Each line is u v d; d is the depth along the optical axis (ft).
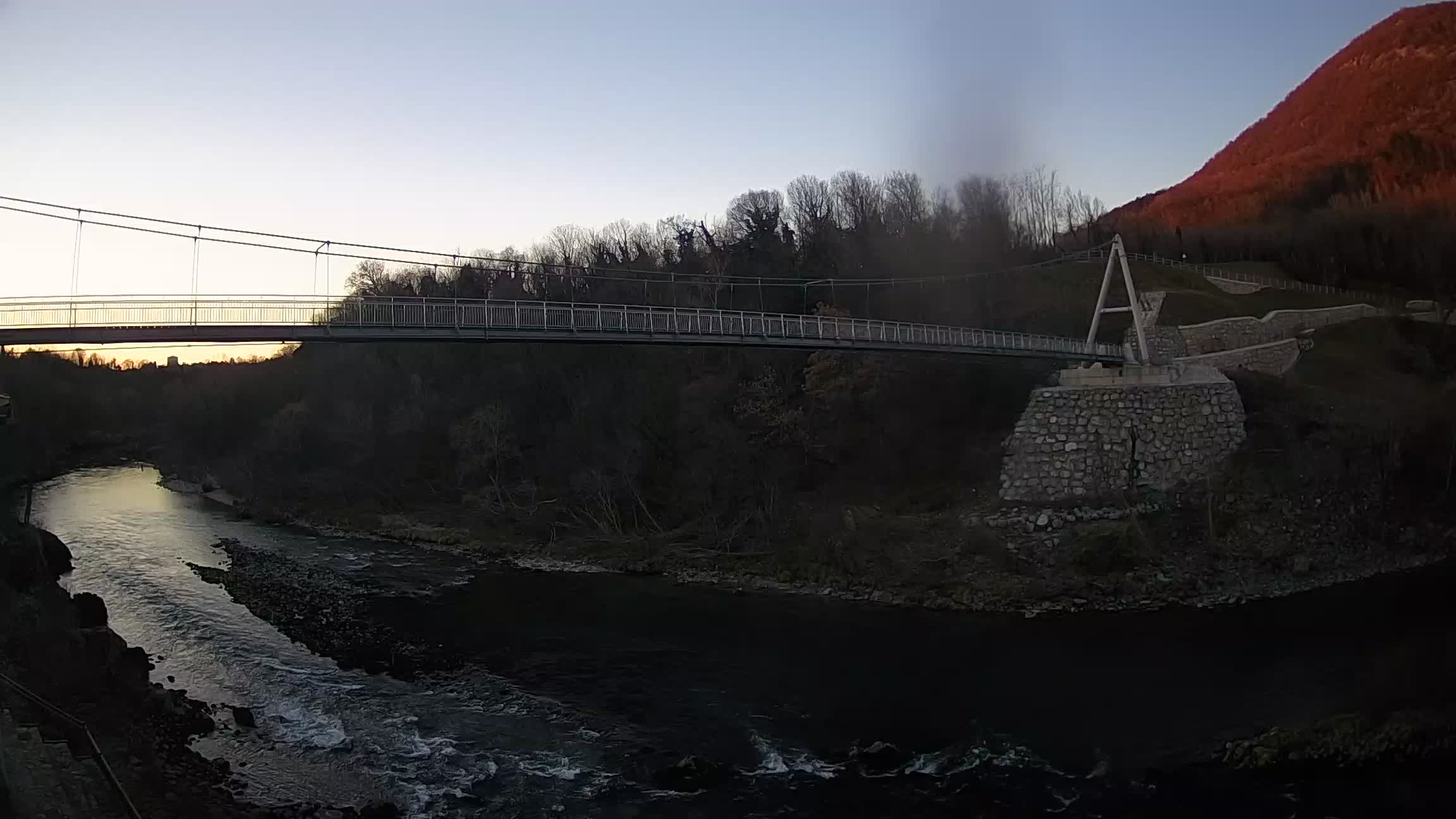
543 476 207.72
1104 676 92.94
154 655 106.63
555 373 225.97
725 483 170.09
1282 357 192.13
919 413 176.14
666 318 138.10
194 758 75.36
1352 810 63.46
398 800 69.31
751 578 140.87
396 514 208.23
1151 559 128.06
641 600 131.13
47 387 287.89
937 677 94.32
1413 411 153.28
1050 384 167.32
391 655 104.58
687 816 66.33
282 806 67.51
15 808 51.67
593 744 79.30
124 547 173.78
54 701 79.97
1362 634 102.83
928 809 66.33
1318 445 147.74
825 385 179.22
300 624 118.62
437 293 276.00
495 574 152.05
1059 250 314.76
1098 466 146.82
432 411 245.04
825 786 70.64
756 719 84.58
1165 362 172.76
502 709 88.07
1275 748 70.79
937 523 146.20
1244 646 100.63
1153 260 284.41
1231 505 138.72
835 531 147.13
